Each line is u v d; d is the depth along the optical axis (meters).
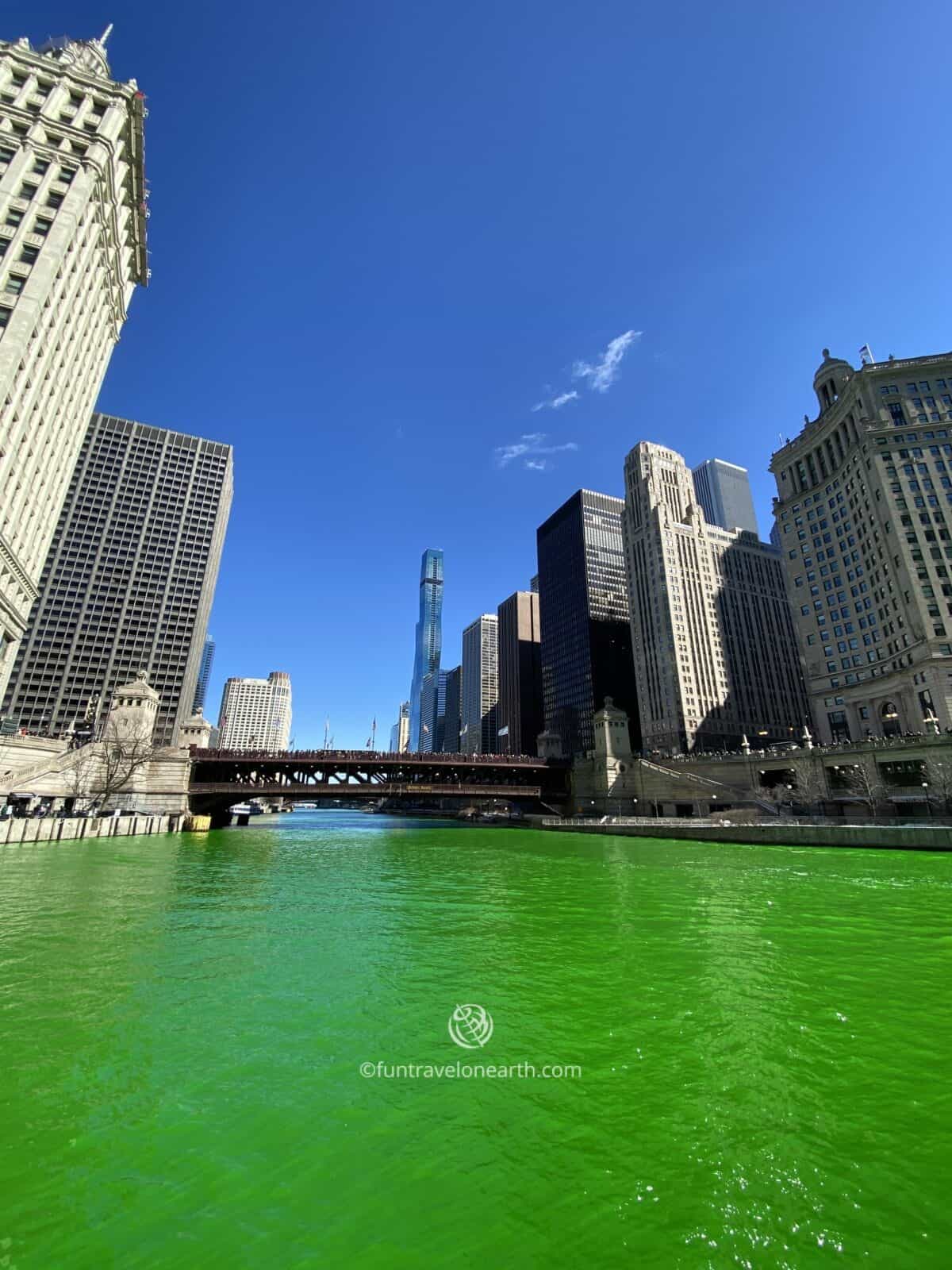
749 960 17.44
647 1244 6.38
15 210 65.94
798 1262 6.07
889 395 107.50
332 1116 9.08
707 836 64.62
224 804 96.75
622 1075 10.39
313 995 14.39
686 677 163.12
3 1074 10.23
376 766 95.25
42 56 74.56
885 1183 7.39
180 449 197.00
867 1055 11.06
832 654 112.06
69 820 56.47
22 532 67.31
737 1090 9.83
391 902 27.62
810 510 120.19
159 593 183.12
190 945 19.06
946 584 92.75
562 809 108.88
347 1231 6.62
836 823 66.75
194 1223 6.75
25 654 167.00
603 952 18.55
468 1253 6.29
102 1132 8.58
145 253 91.00
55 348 69.38
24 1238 6.43
